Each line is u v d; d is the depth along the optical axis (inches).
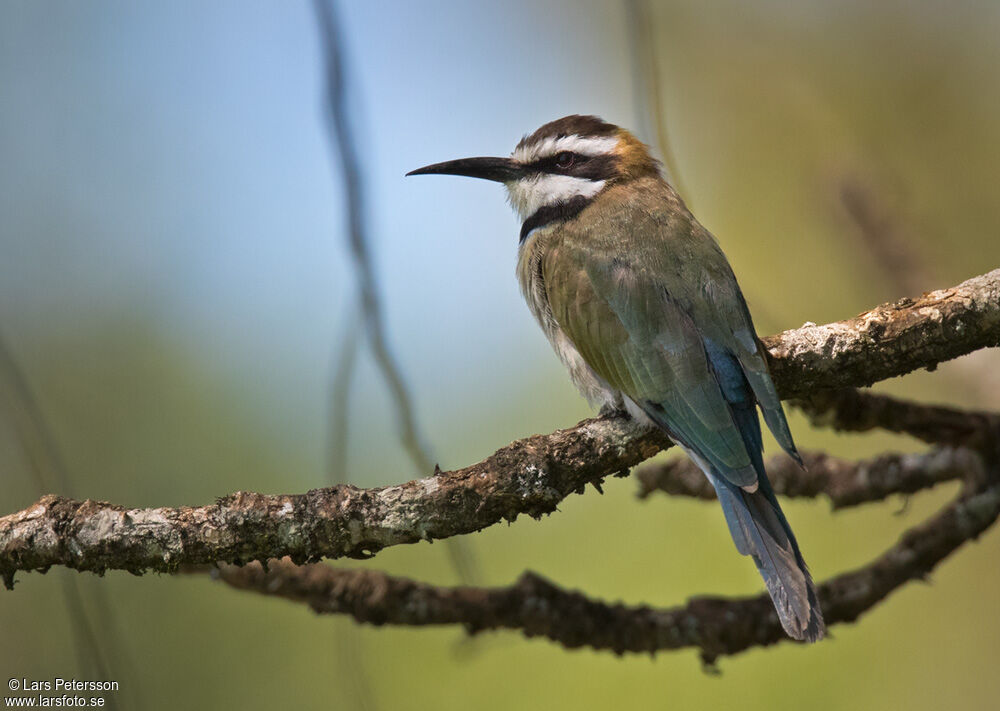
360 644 397.1
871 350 336.2
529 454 316.5
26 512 303.4
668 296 378.3
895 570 375.2
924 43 582.9
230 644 456.1
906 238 533.6
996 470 377.1
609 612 373.4
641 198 421.1
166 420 514.6
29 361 512.4
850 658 464.8
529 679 450.9
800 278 564.1
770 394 339.0
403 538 307.7
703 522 482.3
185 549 301.1
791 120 587.2
